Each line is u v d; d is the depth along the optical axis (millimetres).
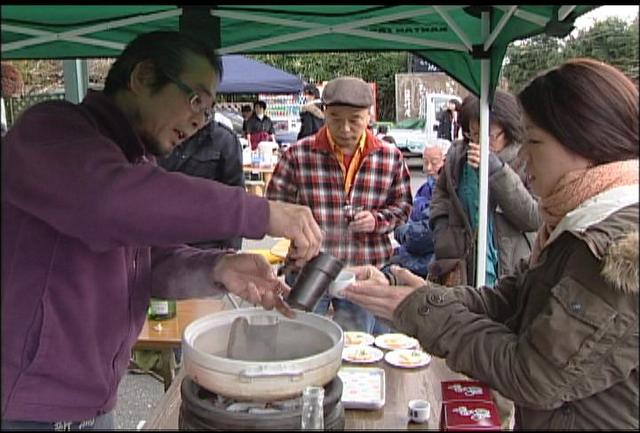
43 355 1196
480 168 2141
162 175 1078
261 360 1311
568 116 1155
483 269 2191
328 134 2725
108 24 1822
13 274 1178
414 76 13062
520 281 1434
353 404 1462
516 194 2301
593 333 1040
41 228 1190
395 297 1287
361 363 1742
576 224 1124
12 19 1789
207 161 2898
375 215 2684
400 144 10680
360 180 2713
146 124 1311
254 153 7371
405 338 1895
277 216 1141
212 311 2482
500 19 1770
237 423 1184
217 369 1198
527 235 2373
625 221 1081
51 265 1199
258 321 1394
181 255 1571
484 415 1300
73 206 1032
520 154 1314
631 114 1156
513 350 1147
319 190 2713
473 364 1188
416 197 3172
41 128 1120
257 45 2010
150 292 1524
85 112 1228
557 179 1209
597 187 1159
